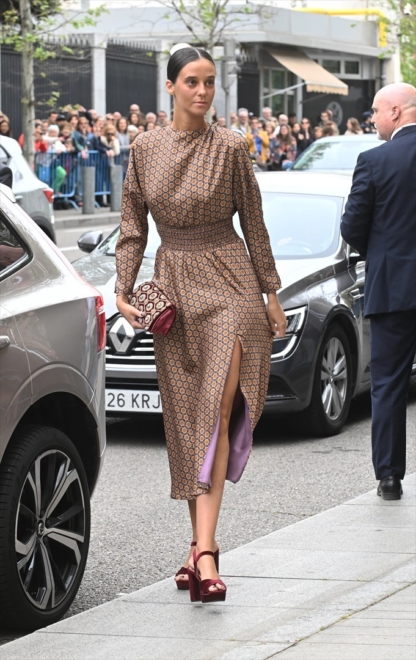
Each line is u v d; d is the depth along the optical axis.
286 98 46.84
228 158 5.27
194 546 5.63
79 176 29.92
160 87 38.41
